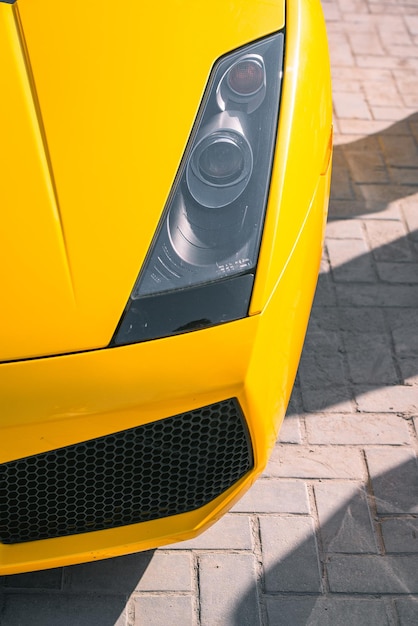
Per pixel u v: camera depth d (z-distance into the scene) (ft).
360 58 13.79
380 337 8.89
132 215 5.37
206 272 5.25
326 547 6.91
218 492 5.59
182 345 4.96
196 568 6.70
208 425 5.15
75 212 5.33
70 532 5.54
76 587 6.53
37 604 6.40
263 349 5.14
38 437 4.85
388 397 8.25
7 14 6.29
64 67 5.95
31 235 5.22
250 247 5.38
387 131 12.07
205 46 6.21
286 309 5.38
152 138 5.68
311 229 5.80
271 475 7.44
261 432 5.31
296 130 5.96
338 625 6.38
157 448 5.17
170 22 6.29
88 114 5.73
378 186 11.00
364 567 6.78
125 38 6.14
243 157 5.73
